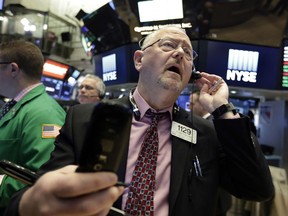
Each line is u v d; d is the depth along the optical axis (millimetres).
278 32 3410
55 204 364
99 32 4211
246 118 986
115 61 4188
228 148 999
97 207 377
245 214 2719
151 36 1092
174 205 866
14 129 1241
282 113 4223
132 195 862
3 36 7277
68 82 6340
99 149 378
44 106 1303
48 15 7488
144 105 1035
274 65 3592
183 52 1020
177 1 3242
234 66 3562
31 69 1417
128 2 3477
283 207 2346
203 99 1150
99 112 384
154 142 970
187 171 944
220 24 3346
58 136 975
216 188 987
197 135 1055
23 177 618
